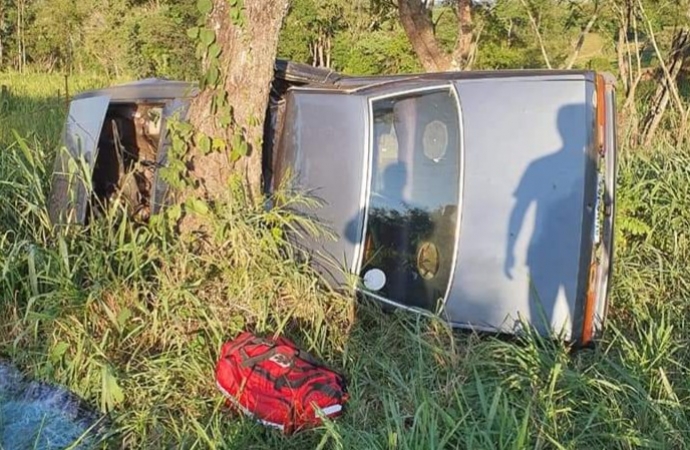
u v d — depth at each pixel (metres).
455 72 3.71
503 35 10.84
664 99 6.96
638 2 6.95
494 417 2.67
